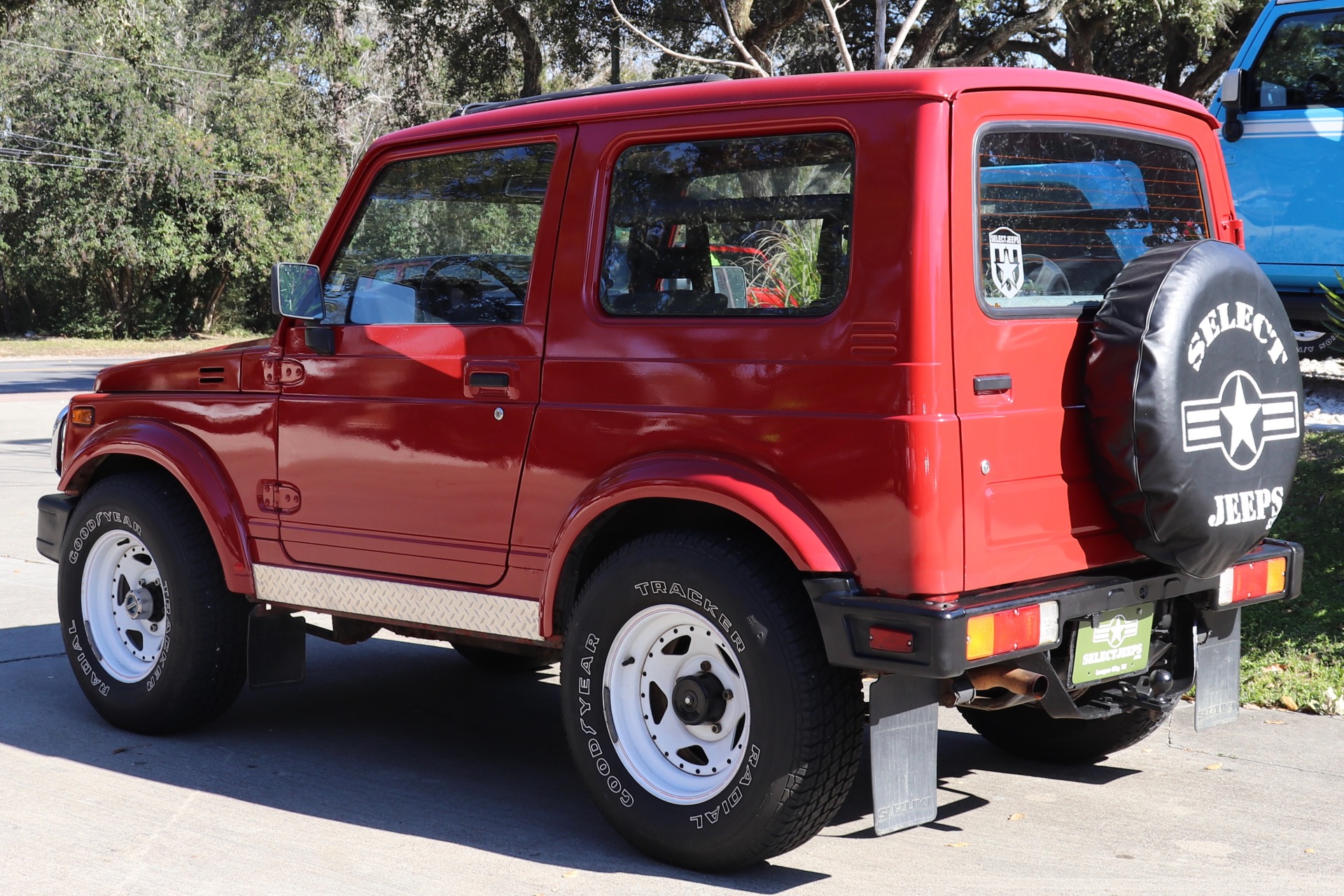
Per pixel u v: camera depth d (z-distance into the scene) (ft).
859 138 11.68
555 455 13.37
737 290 12.44
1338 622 20.07
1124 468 12.06
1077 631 12.42
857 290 11.57
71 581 17.61
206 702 16.76
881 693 11.55
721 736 12.44
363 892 12.16
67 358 120.98
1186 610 13.85
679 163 12.89
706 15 62.08
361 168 15.37
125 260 132.87
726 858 12.26
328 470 15.29
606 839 13.58
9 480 40.57
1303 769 15.92
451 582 14.34
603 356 13.15
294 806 14.60
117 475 17.29
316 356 15.44
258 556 16.08
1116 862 13.03
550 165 13.83
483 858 13.05
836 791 11.99
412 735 17.53
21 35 127.24
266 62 87.15
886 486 11.28
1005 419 11.68
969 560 11.39
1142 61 77.82
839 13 64.49
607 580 12.82
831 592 11.46
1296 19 29.89
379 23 93.30
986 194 11.86
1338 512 23.29
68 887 12.26
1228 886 12.43
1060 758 16.26
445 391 14.28
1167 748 16.81
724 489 11.92
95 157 129.80
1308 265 29.86
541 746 17.11
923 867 12.87
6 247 131.95
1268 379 12.87
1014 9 59.88
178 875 12.57
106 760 16.19
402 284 14.97
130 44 86.79
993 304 11.79
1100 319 12.26
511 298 13.98
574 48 66.54
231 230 136.67
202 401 16.57
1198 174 14.67
